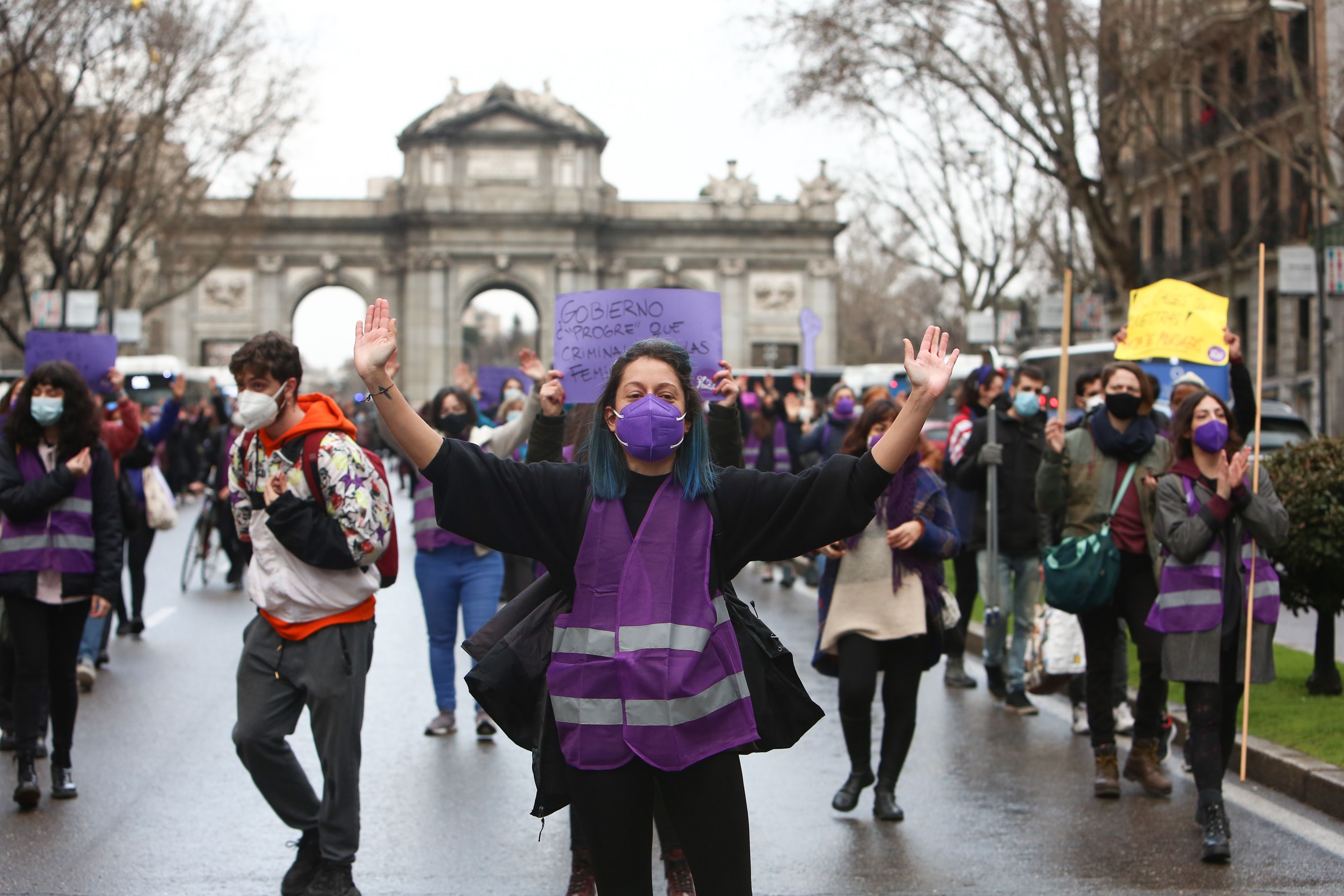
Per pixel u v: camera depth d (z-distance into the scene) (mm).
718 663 4469
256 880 6895
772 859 7293
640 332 8492
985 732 10438
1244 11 28297
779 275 74062
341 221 71688
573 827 6637
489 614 10242
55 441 8188
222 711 10938
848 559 8266
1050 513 8914
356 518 6336
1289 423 21984
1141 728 8602
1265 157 37031
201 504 37656
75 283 44219
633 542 4535
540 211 71188
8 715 9008
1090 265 50031
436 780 8945
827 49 28344
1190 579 7527
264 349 6422
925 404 4445
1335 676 10656
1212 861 7086
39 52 30922
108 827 7809
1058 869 7039
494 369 27312
